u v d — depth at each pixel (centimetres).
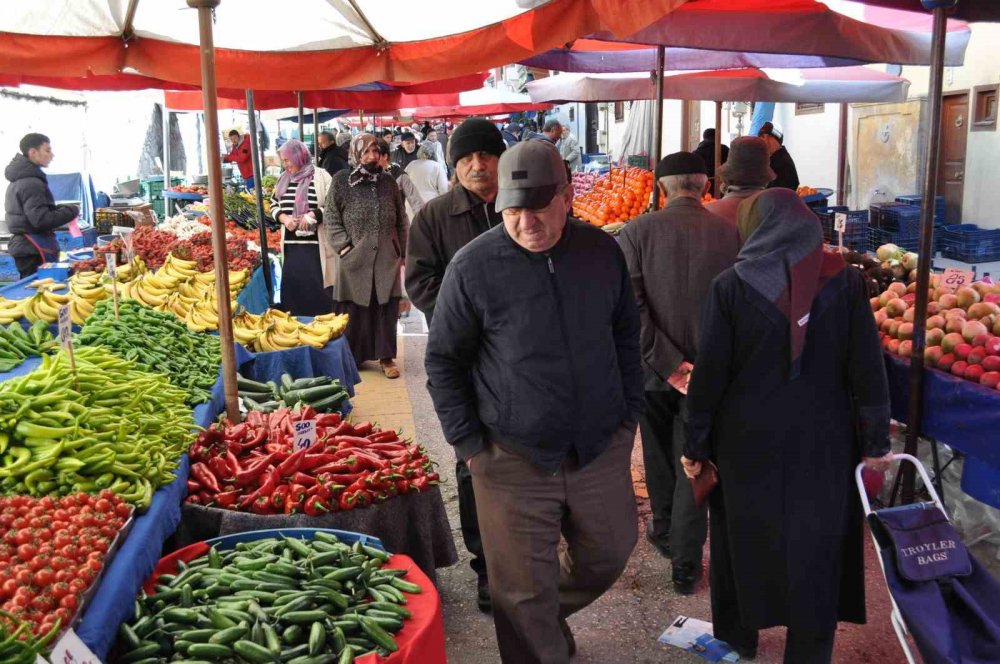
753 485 319
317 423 437
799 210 310
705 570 445
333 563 315
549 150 285
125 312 558
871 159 1259
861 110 1271
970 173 1063
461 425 308
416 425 667
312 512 357
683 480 417
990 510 450
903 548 298
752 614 329
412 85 1134
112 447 336
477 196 381
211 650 263
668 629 390
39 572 247
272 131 2962
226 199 1188
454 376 310
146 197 1689
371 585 306
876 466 314
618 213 848
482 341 307
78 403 352
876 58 580
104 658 247
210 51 402
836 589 324
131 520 305
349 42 502
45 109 1367
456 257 304
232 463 385
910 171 1170
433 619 293
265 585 296
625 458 323
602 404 305
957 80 1073
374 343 796
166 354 522
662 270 408
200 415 453
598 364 304
